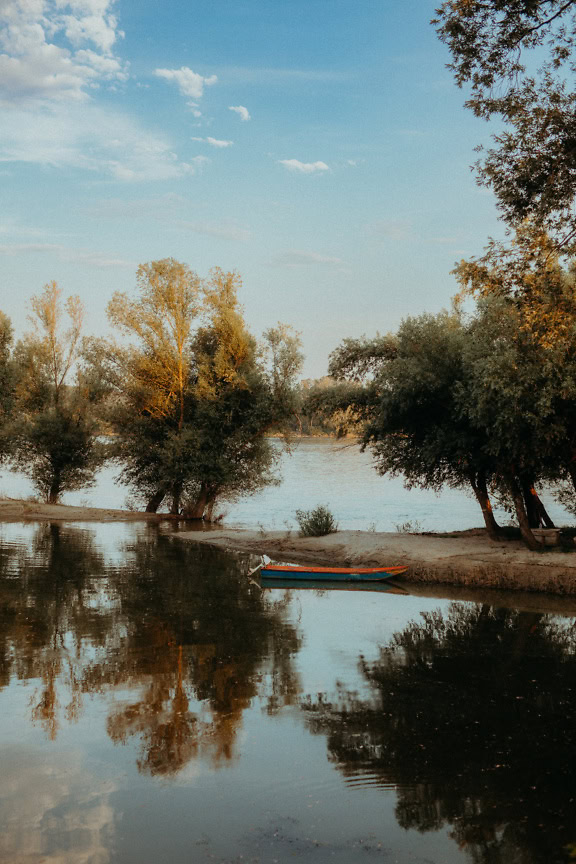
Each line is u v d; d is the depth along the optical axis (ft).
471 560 68.64
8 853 20.81
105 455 122.83
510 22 38.27
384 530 105.91
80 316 127.85
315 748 28.86
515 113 39.45
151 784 25.52
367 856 21.06
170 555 82.84
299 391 116.37
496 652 43.80
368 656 42.63
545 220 42.16
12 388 127.54
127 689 35.70
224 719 31.89
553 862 20.88
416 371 69.15
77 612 52.37
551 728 31.24
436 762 27.66
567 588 62.13
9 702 33.47
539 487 82.12
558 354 55.52
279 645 44.98
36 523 110.73
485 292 44.60
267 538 91.40
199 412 115.24
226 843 21.66
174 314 116.57
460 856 21.12
